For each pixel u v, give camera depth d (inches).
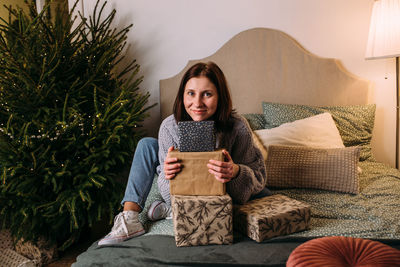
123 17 91.7
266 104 85.5
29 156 59.6
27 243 69.8
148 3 91.0
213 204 43.6
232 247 43.1
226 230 43.9
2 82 62.7
